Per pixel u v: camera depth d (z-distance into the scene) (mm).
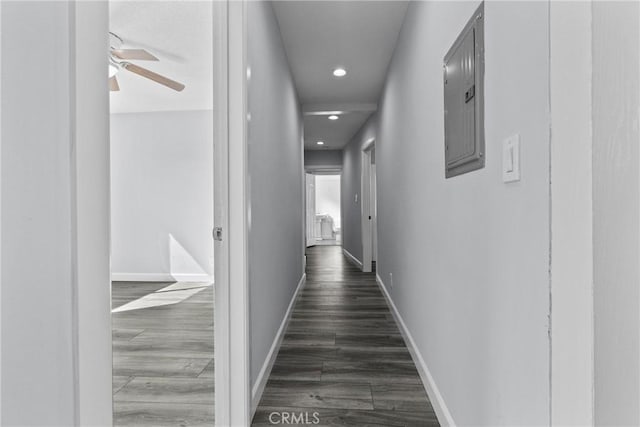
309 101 4758
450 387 1622
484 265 1229
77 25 540
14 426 450
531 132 903
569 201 748
